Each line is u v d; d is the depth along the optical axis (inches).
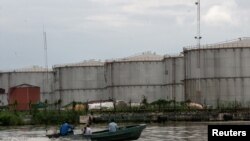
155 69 5290.4
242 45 4252.0
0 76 6141.7
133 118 3796.8
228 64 4252.0
